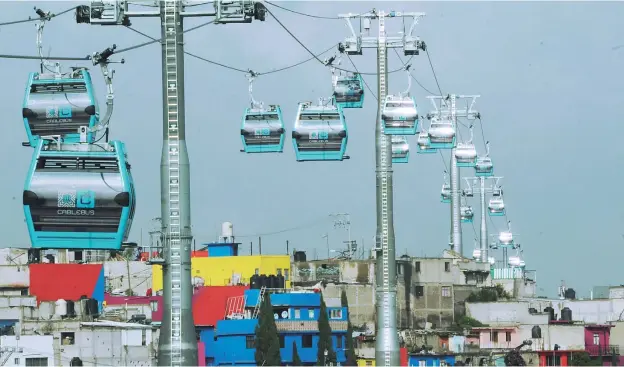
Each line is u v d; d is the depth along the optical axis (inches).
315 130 4783.5
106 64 3297.2
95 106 4522.6
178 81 2805.1
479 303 7628.0
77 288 6752.0
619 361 6978.4
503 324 7362.2
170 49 2805.1
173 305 2785.4
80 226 3036.4
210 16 2824.8
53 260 7524.6
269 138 4940.9
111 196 3031.5
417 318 7721.5
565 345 7057.1
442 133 6343.5
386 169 5546.3
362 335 7057.1
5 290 6688.0
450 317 7785.4
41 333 5649.6
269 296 6397.6
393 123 4948.3
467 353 6727.4
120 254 7765.8
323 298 7071.9
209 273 7500.0
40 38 3757.4
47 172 3036.4
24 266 6717.5
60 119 4478.3
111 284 7554.1
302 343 6510.8
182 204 2797.7
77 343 5669.3
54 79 4517.7
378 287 5374.0
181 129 2805.1
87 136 3198.8
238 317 6530.5
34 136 4510.3
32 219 3024.1
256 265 7436.0
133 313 6432.1
